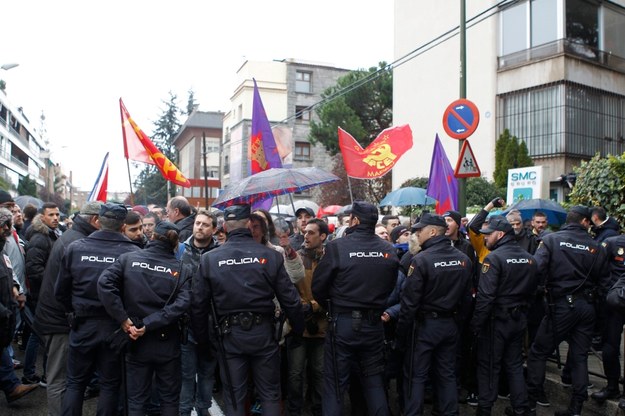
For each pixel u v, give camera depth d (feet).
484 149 60.03
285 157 26.68
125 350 13.23
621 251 17.52
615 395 16.99
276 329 14.46
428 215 15.66
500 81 58.95
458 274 15.07
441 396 15.21
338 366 14.37
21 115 224.53
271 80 133.49
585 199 25.99
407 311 14.90
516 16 57.93
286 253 15.76
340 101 90.22
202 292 13.32
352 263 14.26
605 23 58.49
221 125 166.61
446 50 65.36
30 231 19.31
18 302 17.75
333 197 102.32
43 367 20.21
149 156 25.34
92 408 17.65
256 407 16.57
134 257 13.39
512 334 15.71
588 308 16.12
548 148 54.60
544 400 17.92
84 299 13.61
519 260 15.74
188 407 15.90
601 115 57.11
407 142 25.09
